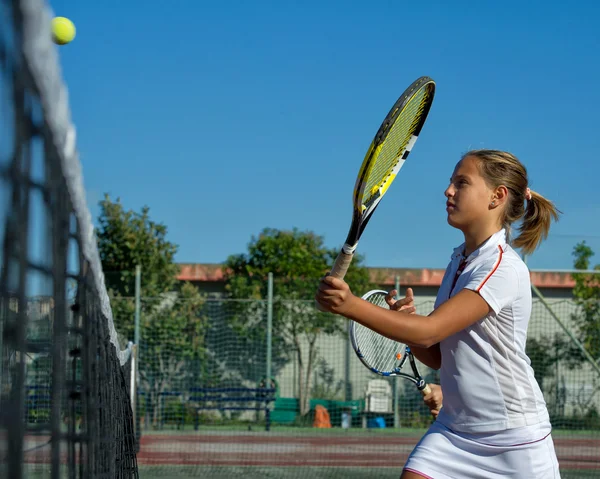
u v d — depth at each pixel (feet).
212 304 58.75
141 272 63.52
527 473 10.91
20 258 5.25
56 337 6.48
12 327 5.31
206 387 56.90
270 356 56.24
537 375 57.11
